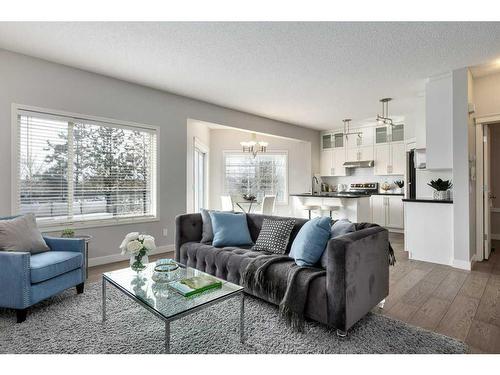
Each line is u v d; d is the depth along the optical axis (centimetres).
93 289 288
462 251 363
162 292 191
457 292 283
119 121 398
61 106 349
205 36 282
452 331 209
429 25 262
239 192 752
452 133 373
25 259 220
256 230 333
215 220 327
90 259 371
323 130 794
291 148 771
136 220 416
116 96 396
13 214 316
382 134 694
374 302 227
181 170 471
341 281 191
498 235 542
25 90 324
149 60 337
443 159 384
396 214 652
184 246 322
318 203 614
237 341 193
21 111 322
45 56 328
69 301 258
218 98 486
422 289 291
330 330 208
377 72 374
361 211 570
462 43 296
